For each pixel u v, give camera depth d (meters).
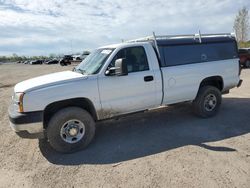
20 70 34.03
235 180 3.25
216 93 5.92
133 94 4.86
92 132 4.57
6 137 5.35
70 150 4.41
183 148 4.30
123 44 4.91
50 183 3.44
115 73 4.43
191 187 3.14
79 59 51.34
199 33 5.79
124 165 3.83
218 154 4.00
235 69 6.25
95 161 4.03
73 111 4.34
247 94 8.48
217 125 5.41
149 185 3.25
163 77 5.15
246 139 4.57
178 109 6.78
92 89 4.46
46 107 4.22
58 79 4.42
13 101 4.40
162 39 5.31
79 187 3.30
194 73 5.56
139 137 4.96
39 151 4.55
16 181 3.55
